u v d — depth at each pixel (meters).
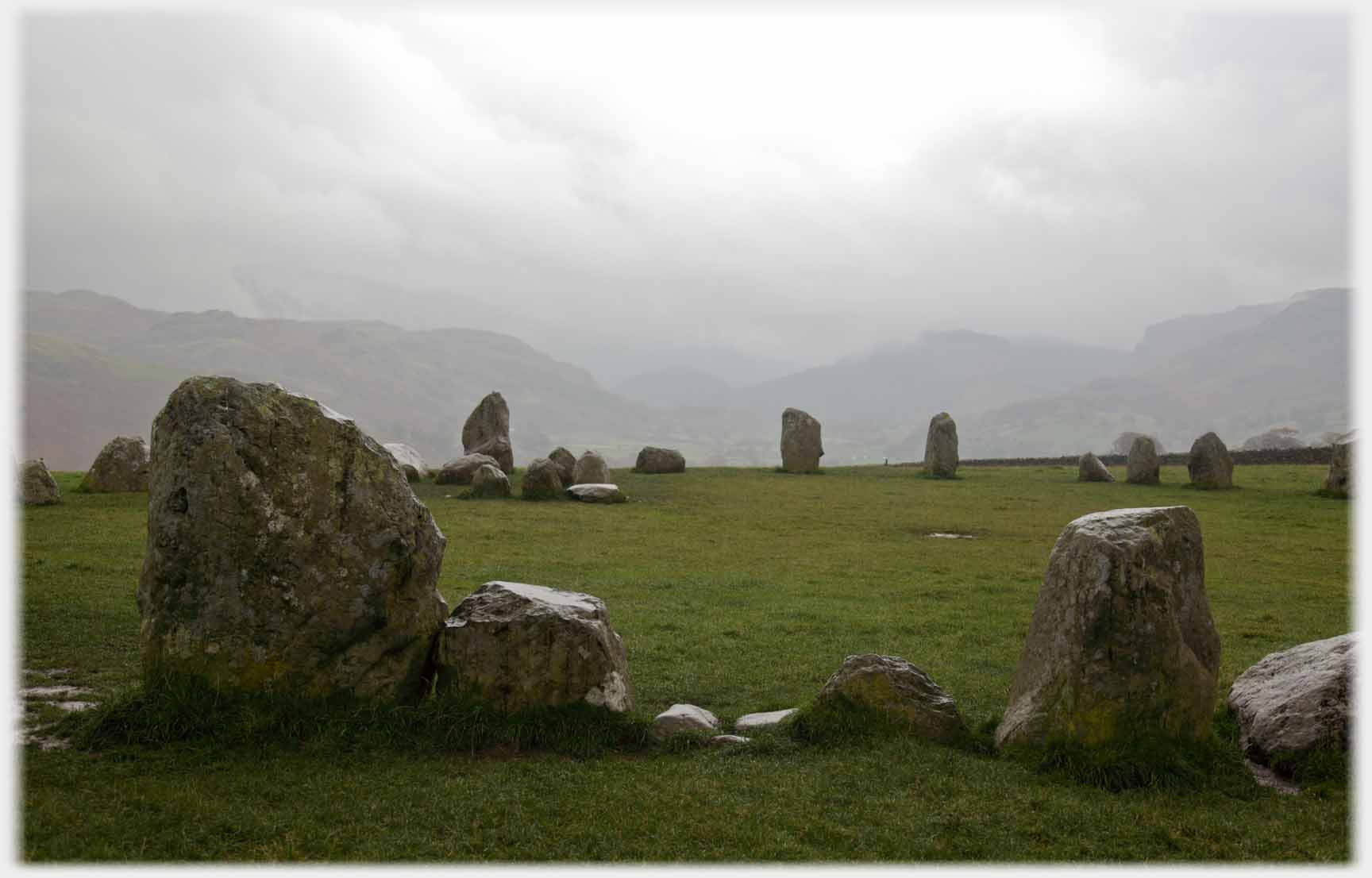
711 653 17.66
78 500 34.62
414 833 9.72
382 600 12.79
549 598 13.23
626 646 17.97
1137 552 11.81
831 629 19.94
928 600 23.28
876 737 12.49
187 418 12.59
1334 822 10.49
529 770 11.38
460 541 29.42
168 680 12.16
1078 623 11.99
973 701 15.16
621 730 12.35
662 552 29.39
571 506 39.78
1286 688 12.89
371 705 12.48
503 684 12.47
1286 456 67.38
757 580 25.50
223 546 12.34
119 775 10.77
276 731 11.96
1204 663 12.09
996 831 10.13
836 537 34.00
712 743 12.52
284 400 12.91
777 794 10.88
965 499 45.88
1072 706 11.84
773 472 59.62
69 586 20.38
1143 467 52.94
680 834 9.85
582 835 9.77
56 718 12.51
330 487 12.80
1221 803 10.98
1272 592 25.06
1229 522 38.44
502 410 53.12
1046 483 53.56
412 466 47.06
